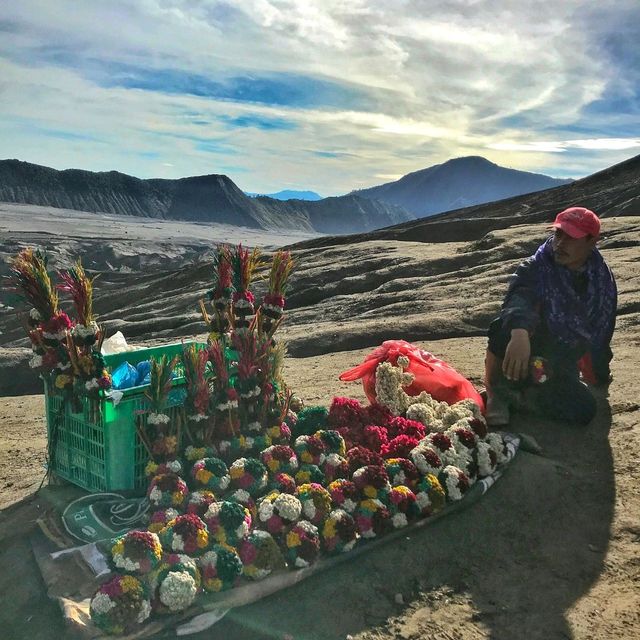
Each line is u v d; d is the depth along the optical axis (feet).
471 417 16.25
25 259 15.06
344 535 12.60
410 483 13.91
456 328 39.19
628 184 143.95
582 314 17.33
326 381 28.84
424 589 12.05
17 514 14.84
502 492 14.73
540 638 10.73
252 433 15.65
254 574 11.84
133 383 15.69
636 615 10.93
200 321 70.03
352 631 11.04
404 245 83.61
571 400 17.56
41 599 11.94
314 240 144.15
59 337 14.74
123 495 14.57
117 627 10.64
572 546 13.04
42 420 31.78
